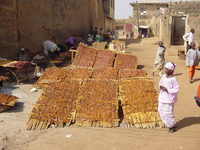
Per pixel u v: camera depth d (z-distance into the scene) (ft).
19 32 43.86
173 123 20.98
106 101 25.26
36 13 49.75
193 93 32.45
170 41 71.51
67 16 68.28
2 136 20.06
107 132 21.17
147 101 25.02
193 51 36.83
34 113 22.98
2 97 25.59
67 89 27.27
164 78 20.92
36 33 49.90
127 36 167.32
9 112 25.07
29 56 44.75
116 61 43.57
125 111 23.89
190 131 21.31
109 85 28.48
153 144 18.98
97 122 22.56
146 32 181.16
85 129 21.74
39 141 19.54
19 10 43.70
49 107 23.90
